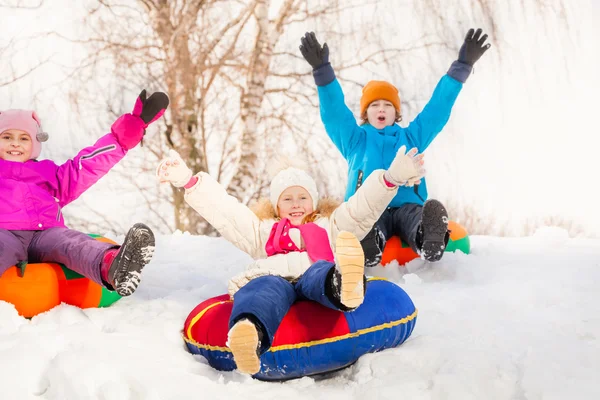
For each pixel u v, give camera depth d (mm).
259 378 2492
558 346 2529
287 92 11133
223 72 10875
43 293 3008
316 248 2850
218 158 12711
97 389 2094
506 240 5969
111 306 3287
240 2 11297
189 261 4934
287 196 3090
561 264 4410
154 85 10836
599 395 2074
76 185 3547
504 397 2158
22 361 2193
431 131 4844
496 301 3400
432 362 2420
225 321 2582
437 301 3453
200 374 2424
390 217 4484
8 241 3053
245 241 3059
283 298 2410
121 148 3615
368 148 4711
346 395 2254
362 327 2488
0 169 3396
